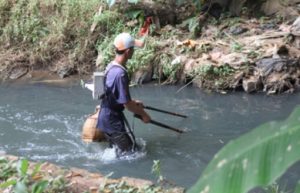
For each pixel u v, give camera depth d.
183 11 10.03
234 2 9.97
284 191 4.59
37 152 5.97
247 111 7.16
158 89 8.36
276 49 8.30
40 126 6.77
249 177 1.46
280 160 1.47
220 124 6.69
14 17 10.23
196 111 7.24
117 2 10.06
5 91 8.53
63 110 7.40
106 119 5.96
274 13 9.73
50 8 10.32
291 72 8.04
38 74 9.42
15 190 3.30
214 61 8.39
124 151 5.89
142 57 8.68
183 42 8.90
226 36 9.20
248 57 8.33
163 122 6.81
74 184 3.71
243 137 1.50
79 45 9.70
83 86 8.67
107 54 9.25
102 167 5.60
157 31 9.61
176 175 5.29
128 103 5.88
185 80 8.48
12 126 6.78
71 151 5.99
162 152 5.88
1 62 9.68
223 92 8.02
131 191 3.65
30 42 9.98
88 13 10.05
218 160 1.48
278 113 7.04
